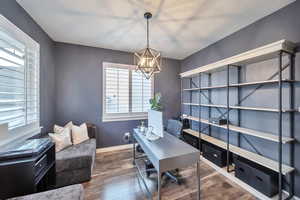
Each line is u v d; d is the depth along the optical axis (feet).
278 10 6.39
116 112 11.79
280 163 5.54
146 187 6.75
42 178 5.28
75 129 9.12
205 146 9.54
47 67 8.87
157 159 4.98
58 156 7.05
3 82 5.30
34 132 7.16
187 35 9.04
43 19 7.27
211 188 6.84
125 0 5.90
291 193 6.01
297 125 5.88
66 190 4.24
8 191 4.07
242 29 8.08
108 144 11.54
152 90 13.11
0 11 5.06
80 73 10.62
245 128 7.95
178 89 14.34
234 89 8.74
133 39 9.64
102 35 9.08
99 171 8.36
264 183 6.08
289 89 6.08
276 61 6.59
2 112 5.24
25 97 6.53
